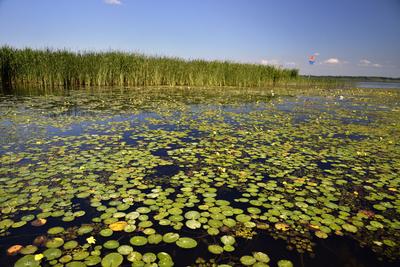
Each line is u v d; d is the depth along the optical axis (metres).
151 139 5.52
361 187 3.65
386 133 6.81
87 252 2.21
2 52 14.33
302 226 2.71
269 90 21.12
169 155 4.61
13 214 2.72
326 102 13.97
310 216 2.89
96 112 8.26
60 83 15.84
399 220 2.89
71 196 3.10
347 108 11.68
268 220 2.79
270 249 2.36
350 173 4.13
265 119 8.23
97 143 5.08
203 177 3.76
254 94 17.00
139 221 2.68
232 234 2.54
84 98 11.20
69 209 2.85
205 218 2.77
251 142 5.61
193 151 4.86
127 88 16.83
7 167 3.84
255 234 2.55
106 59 17.61
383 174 4.11
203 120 7.72
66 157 4.30
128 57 18.95
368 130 7.12
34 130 5.89
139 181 3.57
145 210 2.87
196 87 20.88
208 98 13.45
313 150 5.22
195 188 3.43
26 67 14.88
